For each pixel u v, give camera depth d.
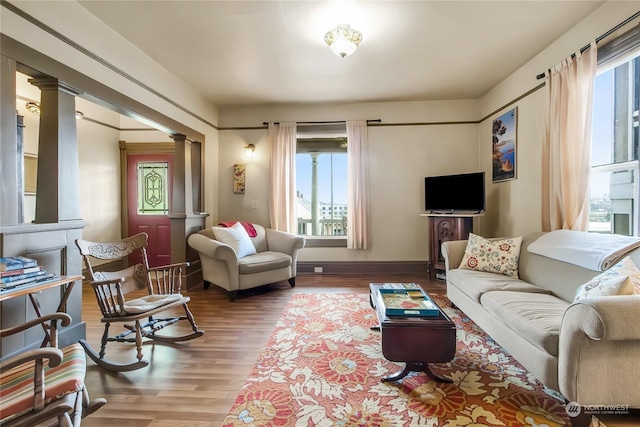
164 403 1.60
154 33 2.63
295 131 4.50
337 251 4.60
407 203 4.52
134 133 4.81
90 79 2.33
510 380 1.78
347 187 4.51
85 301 3.34
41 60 1.95
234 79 3.62
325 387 1.72
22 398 1.01
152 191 4.82
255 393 1.67
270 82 3.71
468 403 1.57
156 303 2.11
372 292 2.39
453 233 4.00
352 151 4.44
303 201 4.93
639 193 2.08
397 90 4.04
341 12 2.35
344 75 3.53
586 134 2.37
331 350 2.17
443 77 3.63
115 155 4.73
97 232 4.43
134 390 1.72
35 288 1.58
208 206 4.33
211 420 1.46
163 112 3.28
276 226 4.47
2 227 1.68
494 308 1.98
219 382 1.79
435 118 4.46
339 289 3.75
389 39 2.75
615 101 2.32
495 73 3.53
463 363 1.97
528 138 3.27
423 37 2.72
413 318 1.74
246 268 3.40
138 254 4.84
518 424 1.41
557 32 2.67
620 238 1.90
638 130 2.13
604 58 2.27
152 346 2.26
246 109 4.62
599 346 1.30
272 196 4.50
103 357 2.05
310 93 4.09
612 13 2.22
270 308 3.09
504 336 1.89
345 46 2.51
